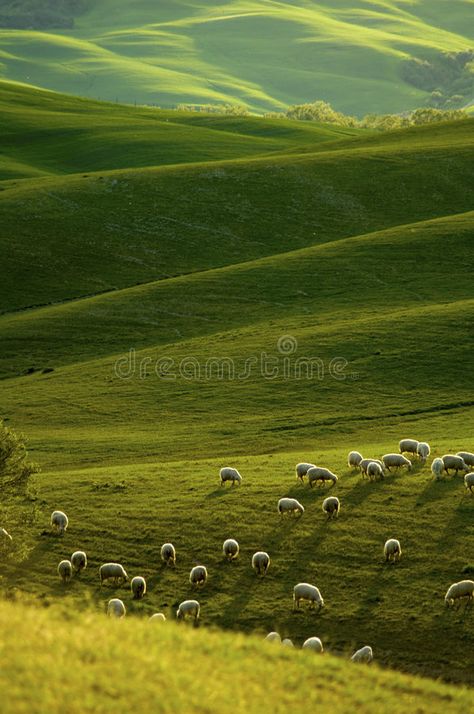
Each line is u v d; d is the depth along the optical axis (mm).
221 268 113750
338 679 23875
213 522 46781
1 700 17422
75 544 45781
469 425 64375
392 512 45688
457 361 77812
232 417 69750
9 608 23047
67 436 67312
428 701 23922
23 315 101812
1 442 47312
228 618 37969
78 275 113625
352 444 62094
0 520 45094
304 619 37594
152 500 50531
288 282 105438
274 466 55156
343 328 88188
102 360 86875
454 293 99125
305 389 74625
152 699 19016
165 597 40125
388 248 113750
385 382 74875
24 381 82250
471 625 36250
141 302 101875
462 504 45781
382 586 39531
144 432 67500
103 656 20609
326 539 43812
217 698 19922
